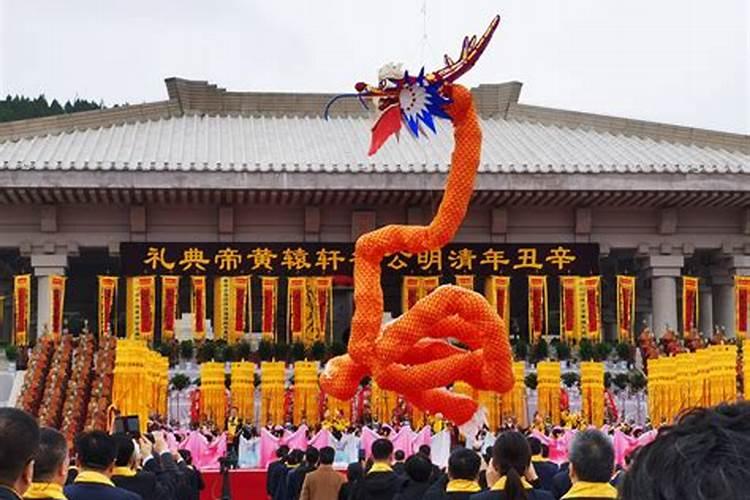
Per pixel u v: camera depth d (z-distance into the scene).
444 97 17.73
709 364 32.12
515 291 51.53
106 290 44.31
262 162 45.56
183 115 55.25
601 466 8.10
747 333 45.75
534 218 48.88
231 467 27.33
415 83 17.64
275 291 45.50
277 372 36.62
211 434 31.45
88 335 37.66
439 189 44.78
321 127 53.75
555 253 47.44
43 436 7.36
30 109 98.50
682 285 49.88
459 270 47.34
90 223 47.56
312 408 36.34
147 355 31.09
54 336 39.12
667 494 2.43
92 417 31.34
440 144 49.72
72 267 53.56
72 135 50.31
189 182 44.12
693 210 49.56
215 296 46.84
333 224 48.50
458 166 18.31
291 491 18.83
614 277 53.97
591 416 35.44
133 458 10.93
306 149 48.59
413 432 29.94
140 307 45.12
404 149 48.72
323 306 45.59
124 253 46.34
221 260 46.69
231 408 36.50
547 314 51.53
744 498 2.37
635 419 38.94
